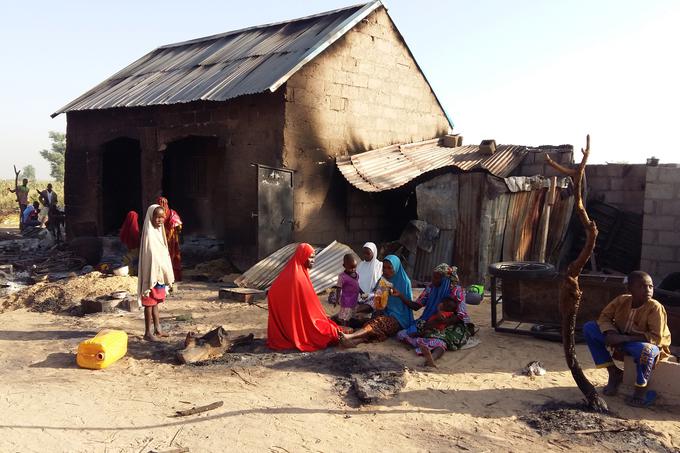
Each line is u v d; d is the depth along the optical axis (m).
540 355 6.96
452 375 6.17
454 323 7.23
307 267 7.24
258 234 12.05
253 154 12.97
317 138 13.33
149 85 16.08
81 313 9.05
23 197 22.36
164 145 14.73
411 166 14.69
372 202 14.86
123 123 15.74
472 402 5.39
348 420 4.91
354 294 8.03
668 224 11.65
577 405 5.29
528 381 6.00
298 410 5.09
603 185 14.37
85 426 4.64
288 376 6.03
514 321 7.88
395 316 7.59
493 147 15.37
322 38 13.30
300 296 7.07
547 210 12.39
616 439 4.58
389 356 6.78
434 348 6.82
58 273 13.30
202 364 6.44
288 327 7.03
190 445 4.34
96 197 16.92
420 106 16.92
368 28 14.68
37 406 5.03
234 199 13.31
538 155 14.73
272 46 14.88
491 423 4.90
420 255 12.61
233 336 7.25
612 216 14.06
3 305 9.70
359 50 14.43
